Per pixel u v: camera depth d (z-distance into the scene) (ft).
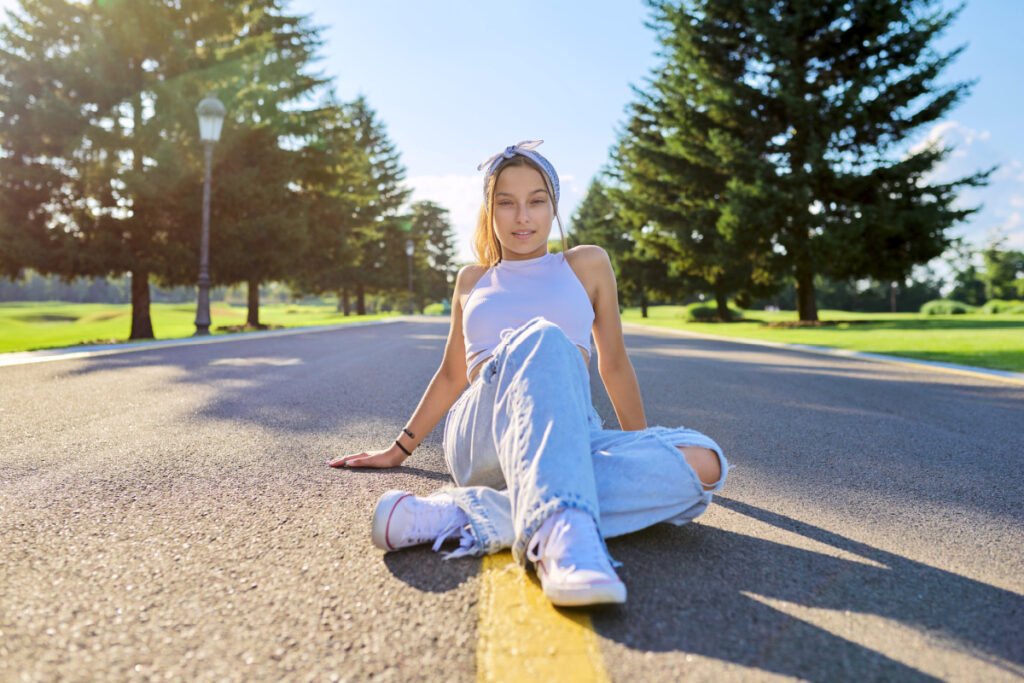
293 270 65.21
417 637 3.55
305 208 66.49
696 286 112.68
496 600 4.02
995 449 9.50
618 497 4.86
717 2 70.33
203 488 6.68
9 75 49.60
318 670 3.20
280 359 23.68
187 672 3.17
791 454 9.02
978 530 5.63
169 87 52.49
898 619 3.82
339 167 73.87
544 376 4.59
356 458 7.65
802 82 68.28
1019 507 6.39
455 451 5.69
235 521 5.60
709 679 3.12
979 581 4.44
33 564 4.58
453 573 4.46
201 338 36.37
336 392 14.82
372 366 21.43
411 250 125.49
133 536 5.19
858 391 16.67
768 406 13.93
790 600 4.07
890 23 66.18
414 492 6.54
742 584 4.31
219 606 3.93
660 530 5.48
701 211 78.74
